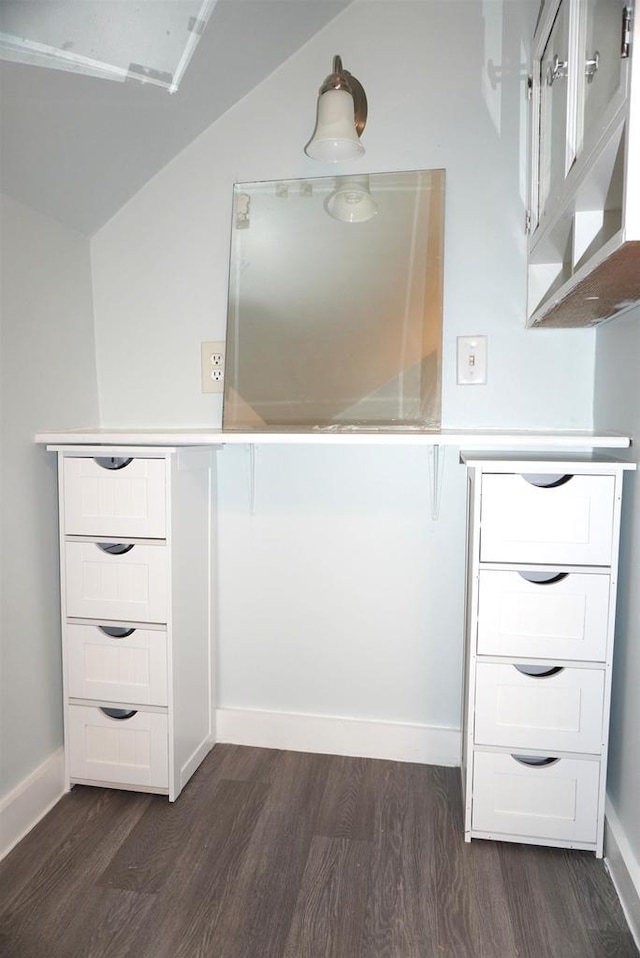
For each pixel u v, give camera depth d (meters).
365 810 1.54
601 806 1.36
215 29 1.39
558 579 1.38
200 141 1.75
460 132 1.63
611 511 1.30
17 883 1.30
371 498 1.75
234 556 1.83
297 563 1.80
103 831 1.46
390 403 1.65
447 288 1.66
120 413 1.85
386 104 1.65
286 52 1.66
